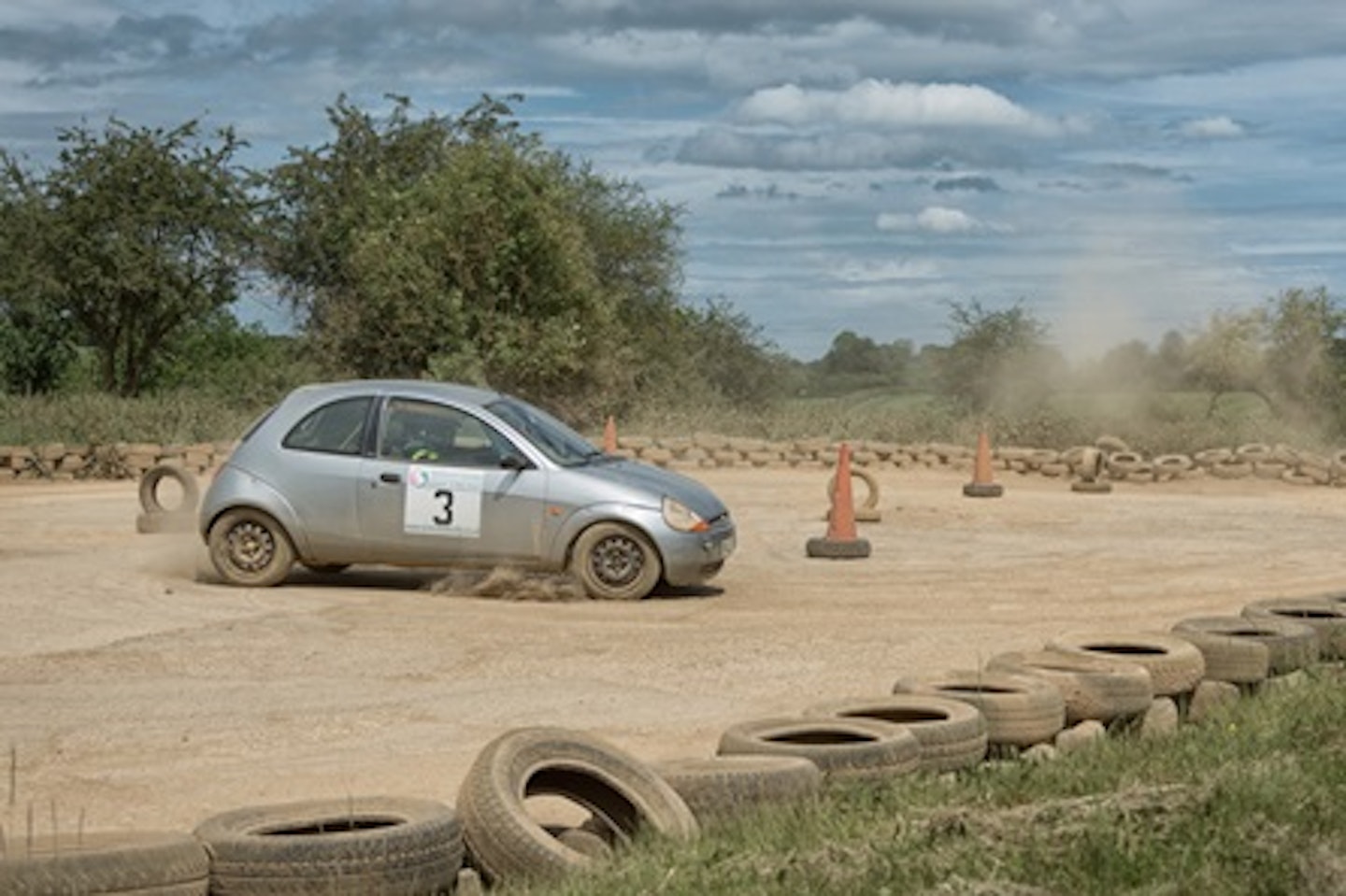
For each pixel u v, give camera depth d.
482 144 84.62
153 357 99.12
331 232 92.81
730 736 17.31
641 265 93.81
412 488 31.47
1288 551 40.66
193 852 13.14
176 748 20.08
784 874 13.21
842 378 99.12
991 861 13.27
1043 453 63.25
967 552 40.00
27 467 57.22
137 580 32.66
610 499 31.34
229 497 31.92
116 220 90.81
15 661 25.02
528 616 29.59
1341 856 13.52
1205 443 69.25
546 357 79.12
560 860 14.06
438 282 81.00
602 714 22.16
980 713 18.02
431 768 19.31
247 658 25.47
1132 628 28.97
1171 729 20.25
